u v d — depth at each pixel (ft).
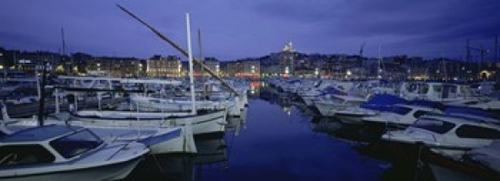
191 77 57.72
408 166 43.91
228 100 94.58
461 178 32.81
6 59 347.97
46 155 29.68
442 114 46.80
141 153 34.86
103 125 49.57
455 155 36.78
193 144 46.55
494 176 28.76
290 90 192.34
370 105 74.69
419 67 479.41
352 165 47.73
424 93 95.55
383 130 64.23
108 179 33.01
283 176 42.86
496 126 40.65
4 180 27.84
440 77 373.61
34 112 72.74
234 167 46.60
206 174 43.34
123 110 64.90
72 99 69.51
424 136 41.73
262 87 301.02
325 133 72.49
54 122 48.67
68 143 31.81
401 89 106.93
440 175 35.53
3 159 28.91
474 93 90.94
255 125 83.20
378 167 46.73
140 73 533.96
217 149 56.85
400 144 42.70
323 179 41.68
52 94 85.51
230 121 89.20
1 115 47.73
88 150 32.94
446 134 40.81
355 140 64.90
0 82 126.93
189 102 78.69
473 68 290.97
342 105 87.66
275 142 63.10
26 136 30.94
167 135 44.39
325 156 52.85
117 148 35.29
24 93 112.98
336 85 143.95
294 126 81.66
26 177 28.50
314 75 558.97
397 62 522.06
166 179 41.09
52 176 29.22
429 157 37.40
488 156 30.83
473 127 40.65
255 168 46.26
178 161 45.44
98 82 95.61
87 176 31.12
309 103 118.11
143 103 74.18
